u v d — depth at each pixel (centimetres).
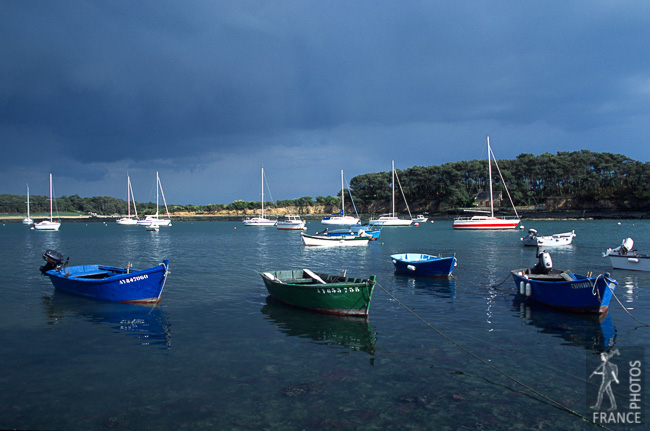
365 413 898
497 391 1001
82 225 15750
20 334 1445
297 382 1045
